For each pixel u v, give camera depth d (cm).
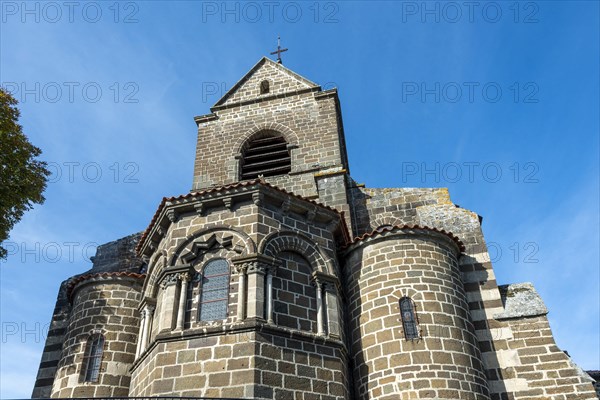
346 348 1697
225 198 1739
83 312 2042
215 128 2970
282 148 2841
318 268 1728
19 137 2067
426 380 1565
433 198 2367
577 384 1692
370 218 2372
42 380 2077
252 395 1338
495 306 1902
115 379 1883
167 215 1767
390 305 1741
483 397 1611
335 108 2922
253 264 1584
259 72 3231
